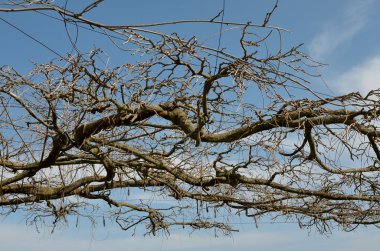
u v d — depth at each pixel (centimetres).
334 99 554
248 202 817
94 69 551
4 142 643
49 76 568
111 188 805
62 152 658
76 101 604
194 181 733
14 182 756
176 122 627
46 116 600
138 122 634
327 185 764
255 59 505
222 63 509
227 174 719
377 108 558
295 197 813
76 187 758
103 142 638
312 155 666
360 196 775
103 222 847
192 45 514
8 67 557
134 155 693
